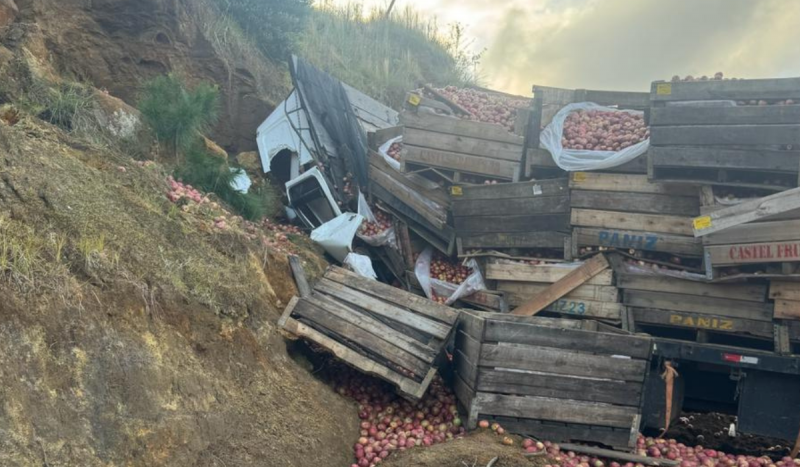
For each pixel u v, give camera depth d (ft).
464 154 25.29
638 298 21.84
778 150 19.47
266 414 14.61
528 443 15.89
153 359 12.82
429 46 58.34
